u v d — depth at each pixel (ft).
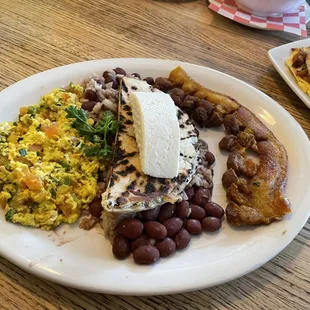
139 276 0.89
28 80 1.32
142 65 1.44
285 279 0.97
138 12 1.78
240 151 1.23
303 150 1.22
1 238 0.93
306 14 1.84
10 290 0.90
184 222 1.03
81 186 1.07
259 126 1.28
